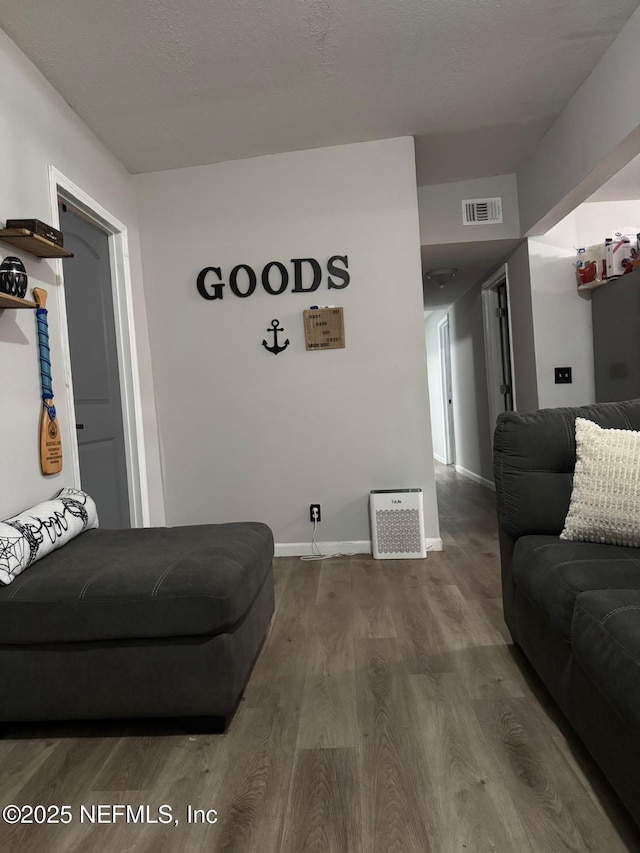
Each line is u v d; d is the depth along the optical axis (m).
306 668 2.00
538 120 3.21
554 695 1.59
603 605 1.30
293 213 3.43
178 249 3.52
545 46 2.51
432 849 1.15
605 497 1.76
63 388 2.50
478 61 2.60
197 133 3.09
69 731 1.69
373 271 3.40
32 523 1.91
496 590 2.73
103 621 1.61
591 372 3.97
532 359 4.05
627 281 3.48
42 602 1.62
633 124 2.37
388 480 3.44
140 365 3.41
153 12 2.14
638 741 1.09
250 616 1.89
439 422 8.42
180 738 1.62
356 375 3.43
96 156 3.01
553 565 1.62
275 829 1.23
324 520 3.49
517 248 4.23
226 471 3.54
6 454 2.07
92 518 2.32
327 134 3.23
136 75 2.53
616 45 2.46
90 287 3.03
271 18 2.22
